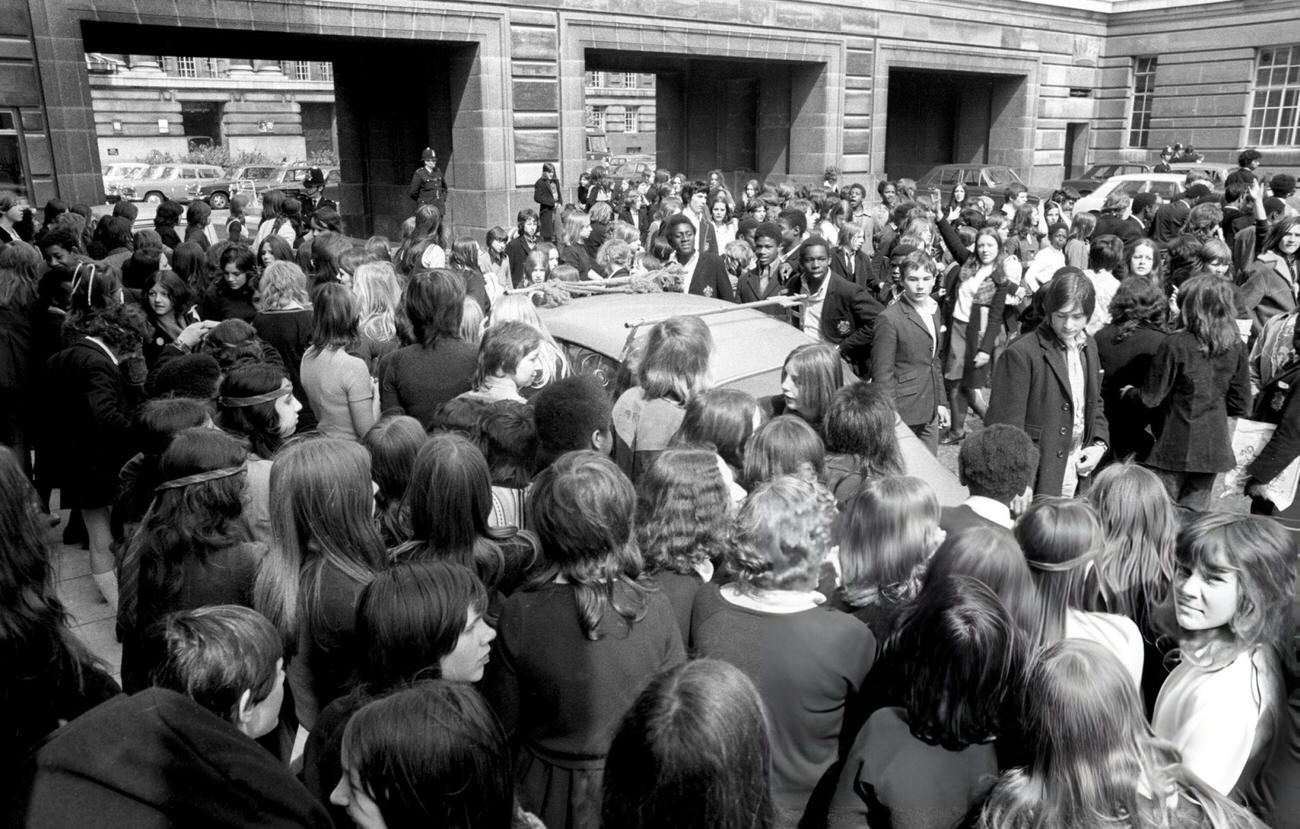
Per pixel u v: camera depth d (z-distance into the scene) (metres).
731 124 25.89
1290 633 2.53
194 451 2.92
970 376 7.89
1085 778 1.94
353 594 2.79
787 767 2.58
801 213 10.62
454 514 3.01
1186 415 4.96
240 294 6.60
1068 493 5.21
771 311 7.32
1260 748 2.55
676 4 19.88
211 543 2.87
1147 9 29.80
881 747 2.27
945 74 28.47
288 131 46.72
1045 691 1.99
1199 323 4.85
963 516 3.38
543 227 15.91
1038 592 2.81
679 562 3.04
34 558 1.87
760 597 2.65
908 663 2.26
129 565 2.96
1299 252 7.82
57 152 13.51
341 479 2.82
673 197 11.55
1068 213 14.01
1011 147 29.14
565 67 18.55
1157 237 11.20
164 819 1.56
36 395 5.43
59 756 1.54
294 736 3.18
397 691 1.91
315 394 4.60
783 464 3.42
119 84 41.03
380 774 1.75
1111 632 2.87
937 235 11.17
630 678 2.54
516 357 4.22
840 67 23.38
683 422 3.85
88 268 4.90
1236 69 28.47
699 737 1.71
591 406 3.81
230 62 44.72
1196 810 2.04
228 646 2.06
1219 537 2.55
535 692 2.56
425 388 4.64
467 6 16.91
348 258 6.55
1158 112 30.41
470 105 17.75
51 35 13.20
